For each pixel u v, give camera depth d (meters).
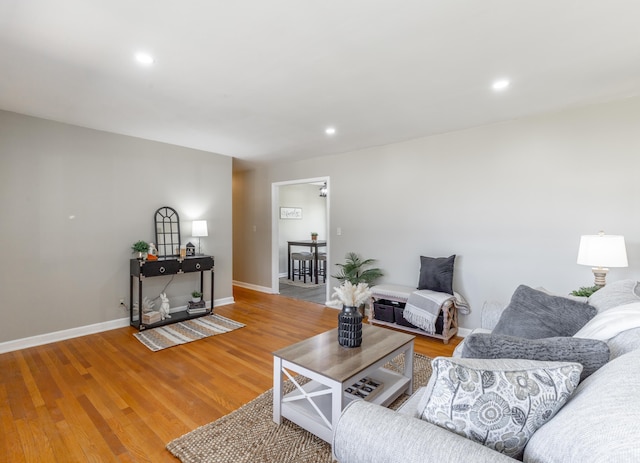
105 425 2.00
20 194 3.19
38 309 3.30
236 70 2.25
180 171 4.47
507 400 0.89
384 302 3.96
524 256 3.31
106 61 2.13
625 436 0.65
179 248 4.36
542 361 1.01
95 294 3.70
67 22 1.71
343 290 2.14
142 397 2.32
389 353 2.06
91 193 3.65
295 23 1.72
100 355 3.04
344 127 3.58
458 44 1.93
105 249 3.77
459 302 3.54
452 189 3.78
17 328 3.18
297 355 1.99
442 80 2.42
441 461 0.80
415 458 0.84
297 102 2.85
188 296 4.59
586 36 1.84
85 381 2.54
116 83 2.46
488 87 2.55
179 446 1.81
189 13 1.63
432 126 3.54
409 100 2.80
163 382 2.54
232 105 2.91
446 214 3.84
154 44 1.92
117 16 1.66
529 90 2.60
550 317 1.88
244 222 6.40
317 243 7.00
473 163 3.62
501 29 1.78
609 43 1.91
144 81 2.42
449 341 3.50
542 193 3.20
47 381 2.54
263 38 1.86
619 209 2.82
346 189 4.82
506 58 2.10
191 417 2.09
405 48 1.98
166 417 2.09
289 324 4.05
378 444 0.91
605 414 0.73
